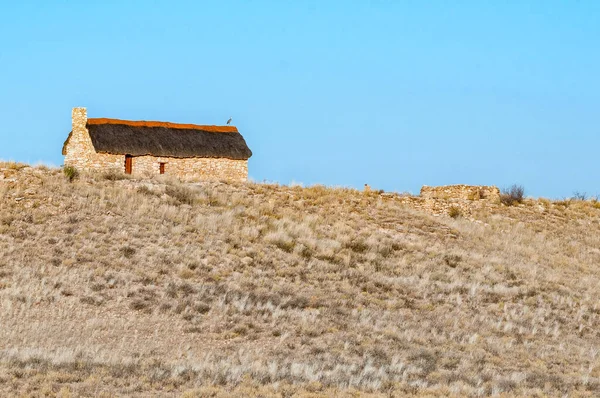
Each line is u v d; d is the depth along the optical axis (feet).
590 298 311.47
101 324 222.89
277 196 387.75
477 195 448.65
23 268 255.50
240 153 419.74
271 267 294.66
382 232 363.15
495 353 232.73
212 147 414.62
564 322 279.28
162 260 280.51
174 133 413.39
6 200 308.19
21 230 287.48
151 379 175.94
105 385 168.96
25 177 331.16
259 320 240.53
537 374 210.38
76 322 222.28
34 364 180.04
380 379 190.08
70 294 241.55
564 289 317.22
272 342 223.71
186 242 301.63
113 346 206.80
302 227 341.82
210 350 212.84
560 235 413.39
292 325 238.89
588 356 239.71
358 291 283.18
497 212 431.84
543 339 255.50
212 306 247.29
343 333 236.43
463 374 203.21
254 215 347.97
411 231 371.35
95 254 275.80
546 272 340.18
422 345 233.96
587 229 428.15
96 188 339.36
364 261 319.68
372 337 234.38
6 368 174.60
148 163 399.85
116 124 402.31
